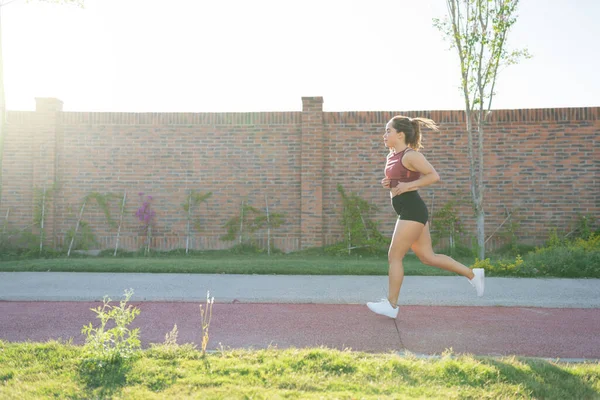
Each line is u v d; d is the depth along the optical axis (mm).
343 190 12180
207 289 7586
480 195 10570
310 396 3416
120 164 12391
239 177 12375
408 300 6941
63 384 3662
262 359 4254
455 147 12008
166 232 12359
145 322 6000
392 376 3859
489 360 4227
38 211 12117
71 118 12414
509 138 11883
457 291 7496
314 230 12094
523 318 6234
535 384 3689
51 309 6633
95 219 12328
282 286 7820
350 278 8586
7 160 12312
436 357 4469
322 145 12195
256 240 12320
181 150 12414
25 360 4219
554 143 11789
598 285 8000
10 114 12297
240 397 3391
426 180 5652
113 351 4188
